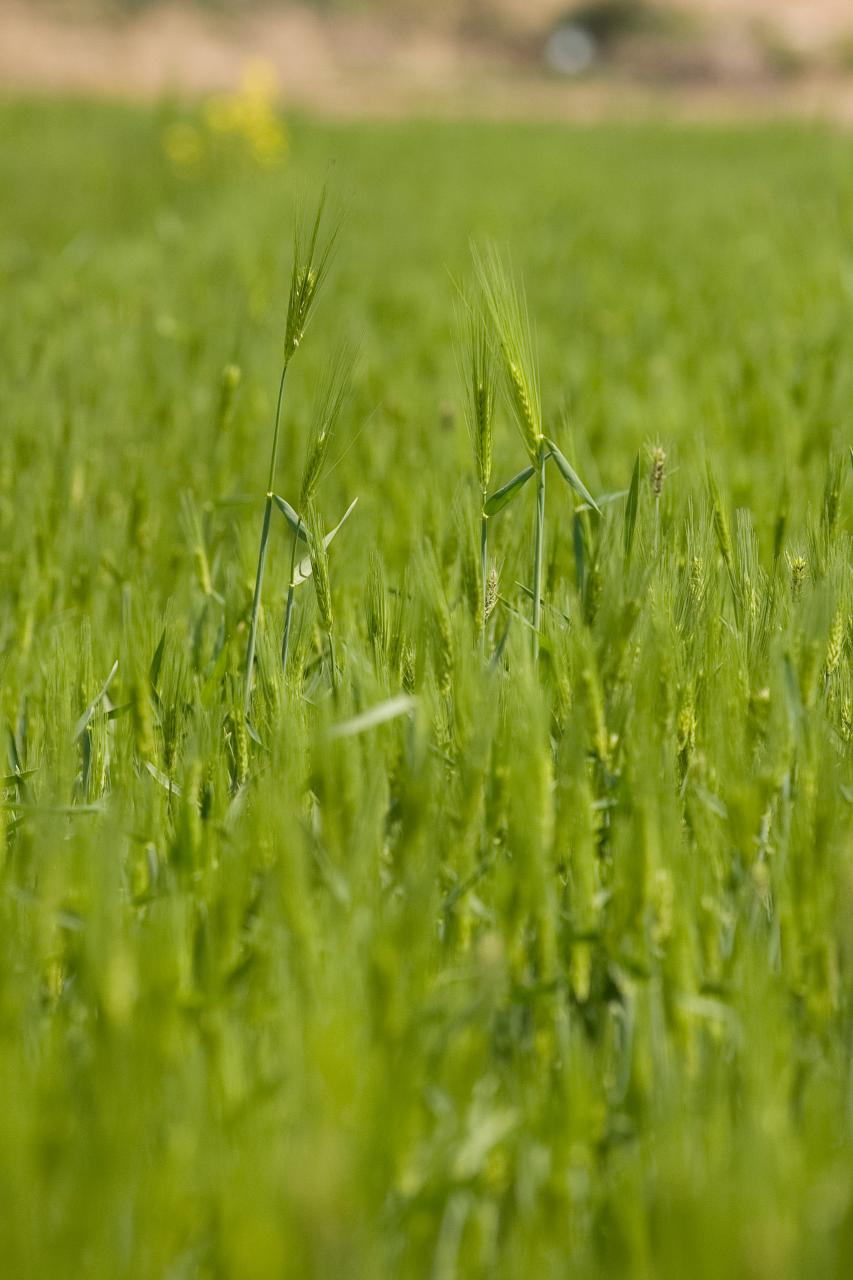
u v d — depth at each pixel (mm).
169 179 15375
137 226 12562
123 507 4531
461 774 3354
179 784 3512
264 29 49844
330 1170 3002
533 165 18438
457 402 5730
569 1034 3246
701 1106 3162
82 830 3375
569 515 4309
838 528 3717
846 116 32531
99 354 6543
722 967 3287
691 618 3570
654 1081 3199
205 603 3930
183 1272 3074
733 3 50688
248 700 3588
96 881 3225
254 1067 3170
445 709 3518
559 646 3512
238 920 3238
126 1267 3055
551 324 7715
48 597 4125
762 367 6000
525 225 12312
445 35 52219
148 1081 3121
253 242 10711
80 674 3656
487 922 3352
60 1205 3072
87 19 47406
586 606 3568
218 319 7801
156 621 3785
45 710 3654
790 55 47531
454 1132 3137
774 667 3451
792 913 3266
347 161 18156
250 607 3869
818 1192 3070
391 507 4473
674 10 49969
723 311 7871
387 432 4977
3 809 3439
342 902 3256
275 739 3441
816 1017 3248
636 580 3477
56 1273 3023
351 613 3836
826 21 49156
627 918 3275
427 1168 3127
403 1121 3094
